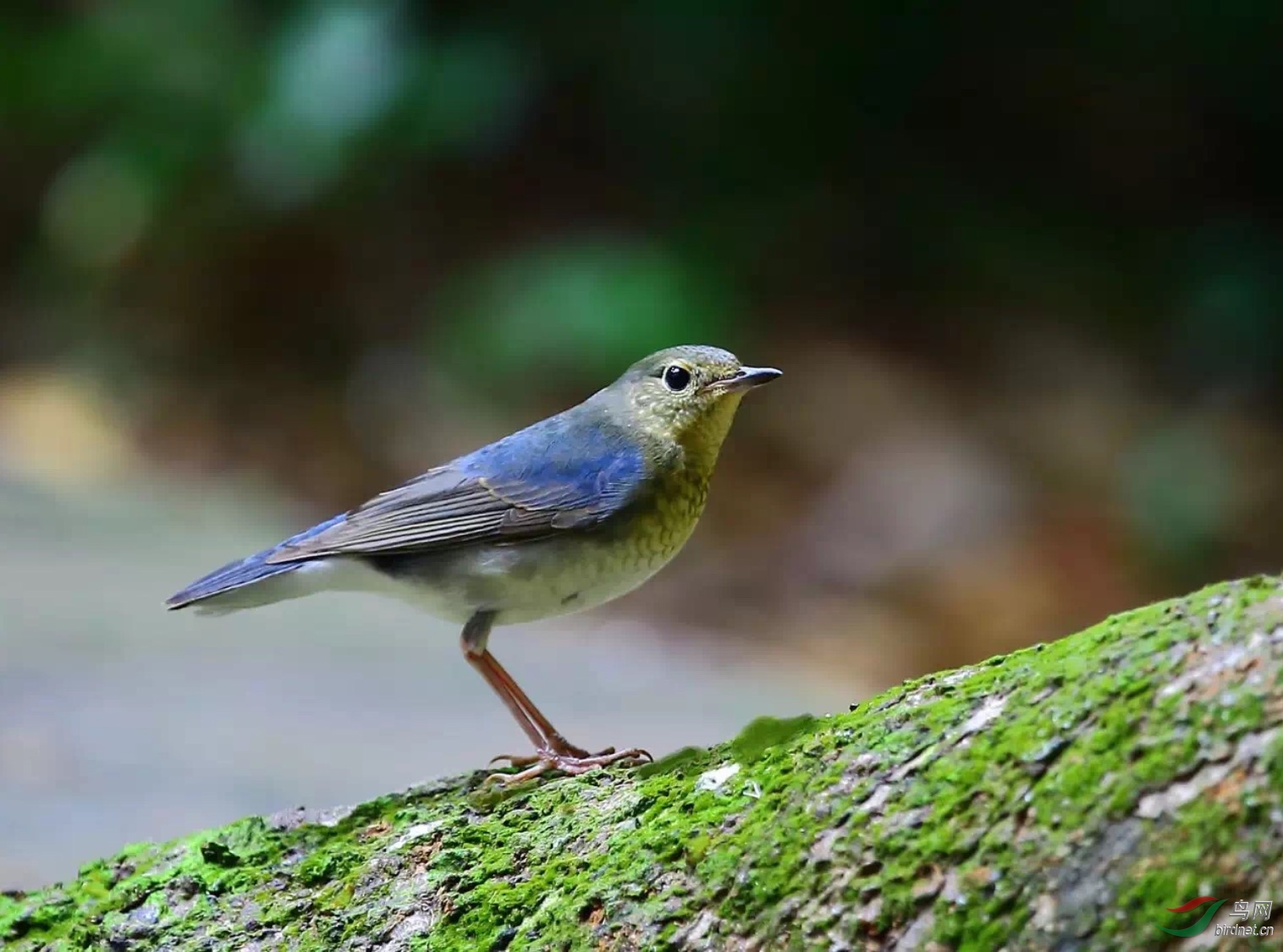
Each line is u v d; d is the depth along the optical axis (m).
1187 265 18.34
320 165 16.33
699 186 17.95
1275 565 15.34
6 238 18.66
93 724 9.42
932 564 14.82
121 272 17.47
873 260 17.91
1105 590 14.90
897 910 3.82
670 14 17.44
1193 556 15.38
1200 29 18.41
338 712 10.20
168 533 13.51
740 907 4.07
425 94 16.44
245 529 13.92
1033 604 14.38
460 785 5.60
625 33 17.52
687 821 4.38
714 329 16.03
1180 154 19.34
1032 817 3.72
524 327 15.73
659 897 4.25
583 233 16.97
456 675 11.42
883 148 18.67
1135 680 3.76
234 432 16.05
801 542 14.98
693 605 14.44
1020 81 18.98
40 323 17.72
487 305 16.05
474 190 17.44
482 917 4.61
